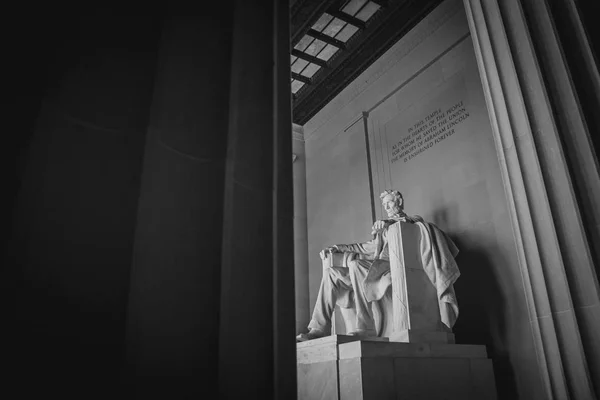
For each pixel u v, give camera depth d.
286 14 3.52
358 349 5.76
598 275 5.12
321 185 13.27
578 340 5.11
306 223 13.46
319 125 13.88
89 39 2.28
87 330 1.84
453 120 9.77
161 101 2.46
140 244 2.12
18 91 1.96
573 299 5.25
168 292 2.15
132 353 1.94
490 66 6.91
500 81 6.66
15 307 1.71
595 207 5.32
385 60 11.85
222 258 2.38
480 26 7.21
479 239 8.62
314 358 6.40
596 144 5.55
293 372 2.47
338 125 13.10
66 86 2.12
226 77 2.84
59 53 2.14
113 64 2.32
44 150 1.96
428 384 6.03
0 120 1.88
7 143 1.88
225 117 2.71
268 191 2.78
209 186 2.49
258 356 2.38
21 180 1.86
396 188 10.77
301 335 7.18
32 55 2.05
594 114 5.67
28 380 1.67
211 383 2.13
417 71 10.88
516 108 6.37
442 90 10.20
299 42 11.47
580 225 5.33
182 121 2.53
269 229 2.69
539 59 6.20
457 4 10.21
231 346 2.29
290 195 2.88
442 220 9.45
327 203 12.85
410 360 6.01
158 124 2.39
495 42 6.86
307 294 12.59
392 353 5.93
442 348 6.41
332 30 11.18
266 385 2.35
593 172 5.40
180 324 2.14
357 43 11.36
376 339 6.66
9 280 1.72
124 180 2.15
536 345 5.74
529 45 6.31
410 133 10.77
